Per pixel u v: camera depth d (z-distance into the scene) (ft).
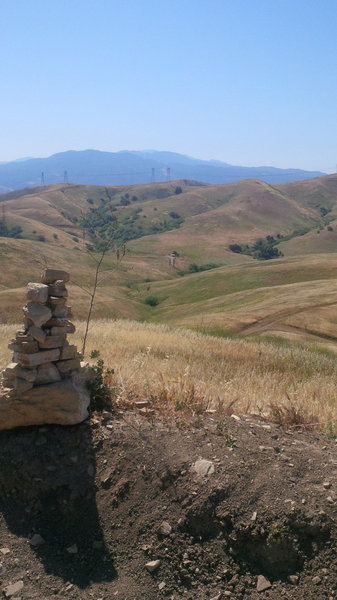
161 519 8.87
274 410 12.01
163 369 17.19
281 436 10.69
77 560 8.64
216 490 8.97
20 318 102.94
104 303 130.72
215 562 8.35
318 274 163.12
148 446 10.02
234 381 17.13
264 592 7.95
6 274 169.58
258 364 24.86
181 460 9.59
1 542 8.94
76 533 9.07
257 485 9.07
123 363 17.39
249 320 93.61
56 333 10.62
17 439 10.36
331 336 86.17
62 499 9.49
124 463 9.77
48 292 10.55
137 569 8.36
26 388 10.29
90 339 28.45
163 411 11.46
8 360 18.65
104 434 10.35
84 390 11.05
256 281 163.73
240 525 8.53
